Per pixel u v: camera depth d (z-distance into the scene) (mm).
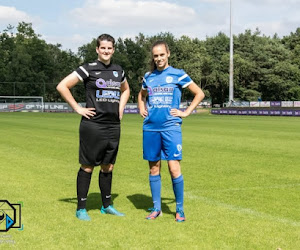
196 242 4281
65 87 5105
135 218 5227
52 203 5992
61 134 18875
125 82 5512
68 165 9750
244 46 86812
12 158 10898
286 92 80000
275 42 92312
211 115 51938
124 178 8172
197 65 77062
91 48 82125
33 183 7516
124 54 85312
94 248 4090
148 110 5371
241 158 11336
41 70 79688
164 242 4273
